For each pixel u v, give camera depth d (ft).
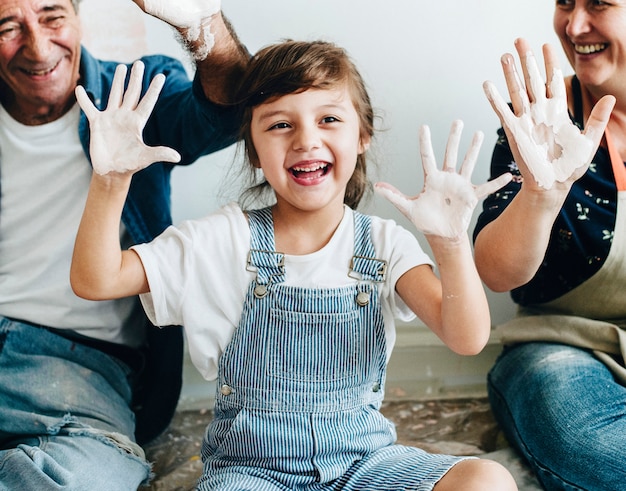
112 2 4.72
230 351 3.53
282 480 3.37
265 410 3.47
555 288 4.38
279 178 3.51
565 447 3.80
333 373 3.50
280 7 4.79
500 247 3.60
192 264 3.52
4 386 4.03
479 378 5.27
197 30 3.61
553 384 4.05
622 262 4.11
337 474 3.39
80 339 4.34
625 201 4.07
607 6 3.87
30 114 4.26
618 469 3.61
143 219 4.32
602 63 4.03
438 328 3.33
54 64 4.03
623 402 3.89
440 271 3.15
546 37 4.98
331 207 3.62
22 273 4.35
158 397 4.55
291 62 3.53
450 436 4.69
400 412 4.97
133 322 4.55
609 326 4.22
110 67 4.47
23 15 3.87
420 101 5.01
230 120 4.04
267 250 3.58
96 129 3.10
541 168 3.27
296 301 3.49
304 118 3.45
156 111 4.36
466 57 4.96
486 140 5.11
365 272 3.55
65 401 4.04
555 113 3.26
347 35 4.87
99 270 3.27
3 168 4.33
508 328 4.58
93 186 3.18
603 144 4.19
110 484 3.69
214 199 5.04
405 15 4.85
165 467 4.44
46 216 4.33
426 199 3.05
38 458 3.56
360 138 3.80
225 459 3.50
